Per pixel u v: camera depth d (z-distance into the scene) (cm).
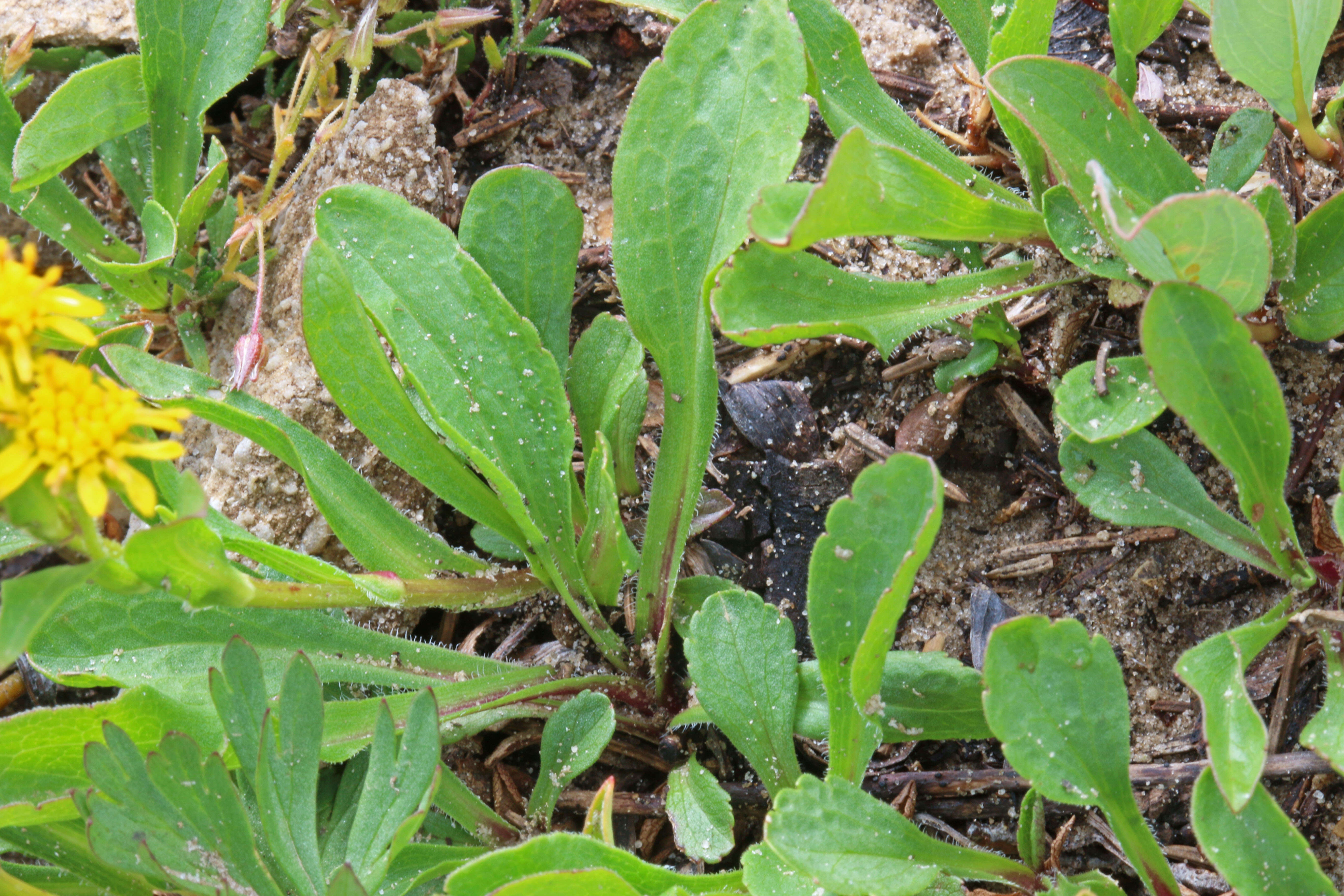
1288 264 39
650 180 40
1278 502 39
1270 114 40
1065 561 41
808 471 41
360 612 41
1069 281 40
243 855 39
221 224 42
